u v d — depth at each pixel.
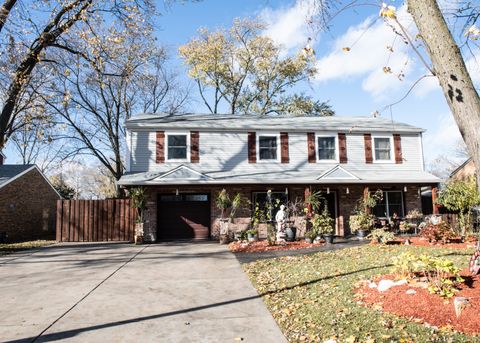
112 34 14.91
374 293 5.99
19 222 20.42
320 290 6.50
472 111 3.24
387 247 11.77
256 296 6.37
